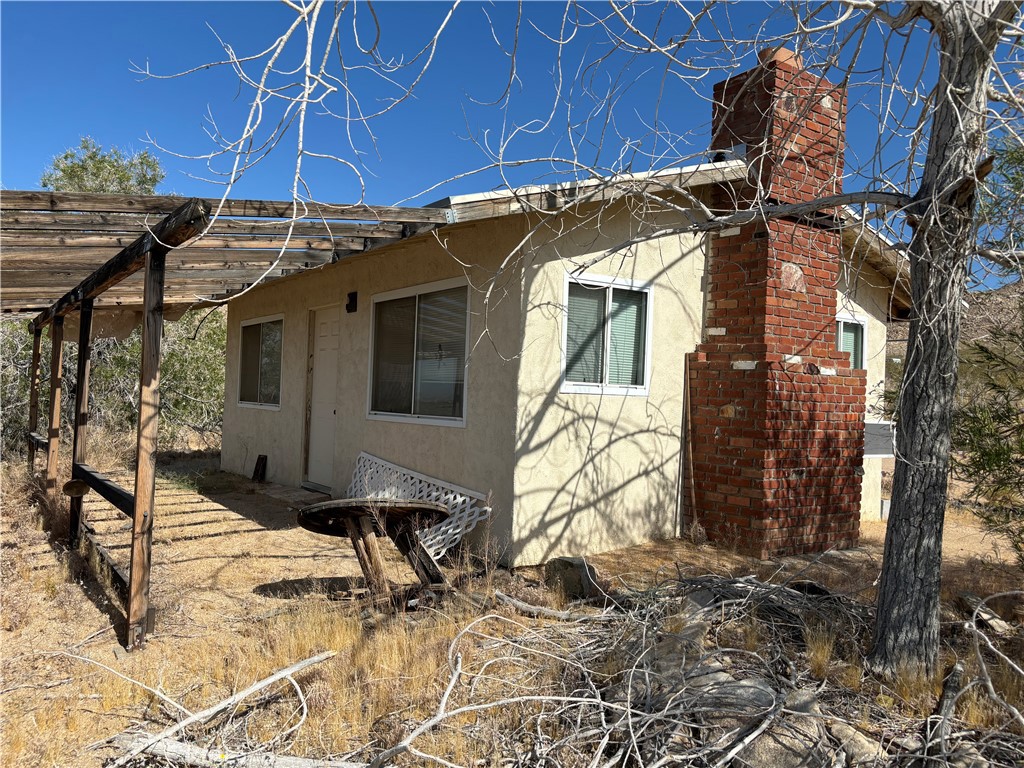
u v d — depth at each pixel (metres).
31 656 4.58
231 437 12.94
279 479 11.28
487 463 6.95
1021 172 4.60
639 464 7.48
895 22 4.08
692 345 7.88
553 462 6.84
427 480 7.76
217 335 16.81
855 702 3.87
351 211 4.86
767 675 4.11
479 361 7.13
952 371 4.17
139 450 4.74
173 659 4.57
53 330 8.96
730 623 4.85
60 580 6.09
